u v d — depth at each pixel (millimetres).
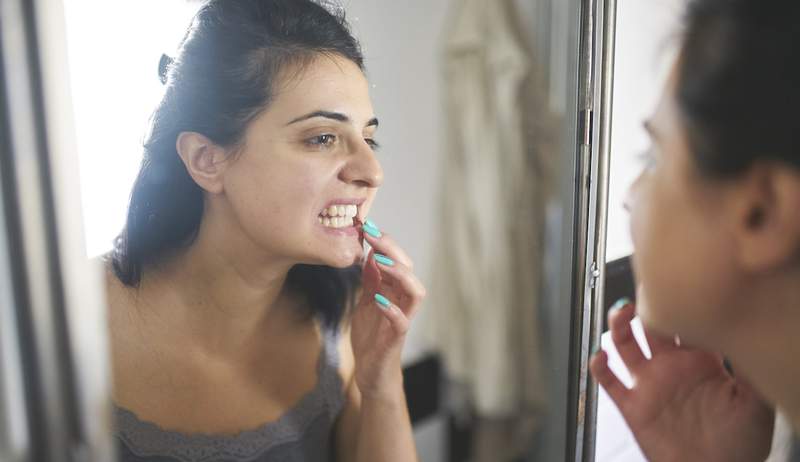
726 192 404
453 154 674
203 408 578
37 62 417
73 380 450
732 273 419
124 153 484
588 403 789
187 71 508
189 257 541
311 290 637
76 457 452
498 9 669
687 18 432
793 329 412
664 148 443
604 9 719
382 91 617
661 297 459
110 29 460
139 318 523
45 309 431
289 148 562
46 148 425
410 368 703
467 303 711
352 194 608
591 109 727
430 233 686
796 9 367
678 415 660
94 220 471
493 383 747
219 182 541
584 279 754
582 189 736
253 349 604
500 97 690
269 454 623
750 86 381
